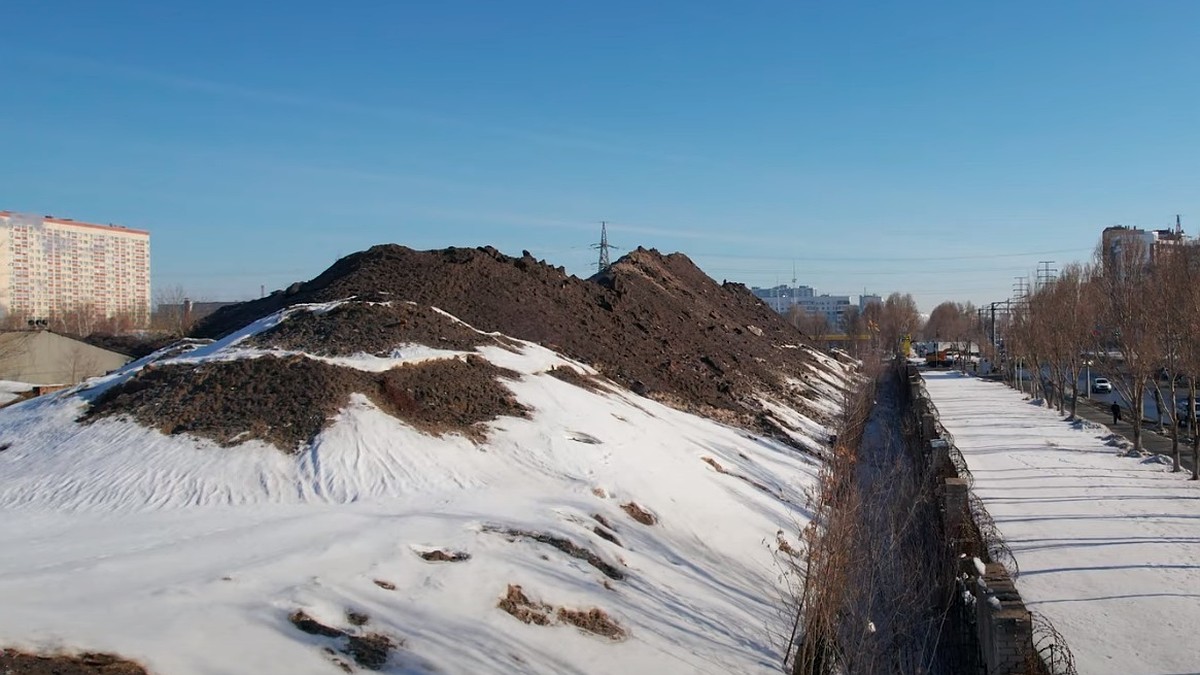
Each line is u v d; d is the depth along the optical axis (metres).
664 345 42.44
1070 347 54.56
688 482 22.02
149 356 28.78
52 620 10.09
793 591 18.06
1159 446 42.53
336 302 28.41
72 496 17.02
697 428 29.56
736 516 21.19
